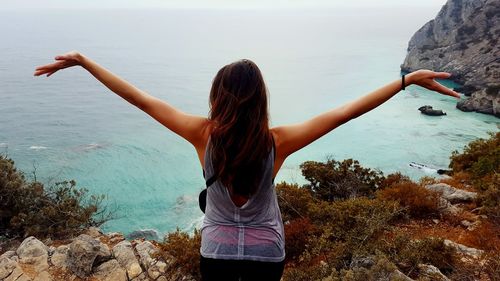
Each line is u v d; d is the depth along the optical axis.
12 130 105.56
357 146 78.31
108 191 56.88
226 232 1.85
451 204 13.09
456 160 21.12
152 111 2.03
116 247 8.78
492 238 9.77
